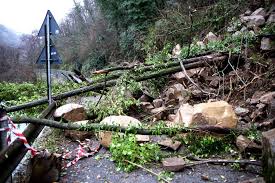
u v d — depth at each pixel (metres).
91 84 7.70
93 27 21.17
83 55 22.78
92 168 4.22
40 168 3.68
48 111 5.85
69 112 5.70
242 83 6.66
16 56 24.47
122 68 7.28
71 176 4.05
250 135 4.40
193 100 6.57
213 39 8.85
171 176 3.84
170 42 10.91
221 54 7.30
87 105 6.93
